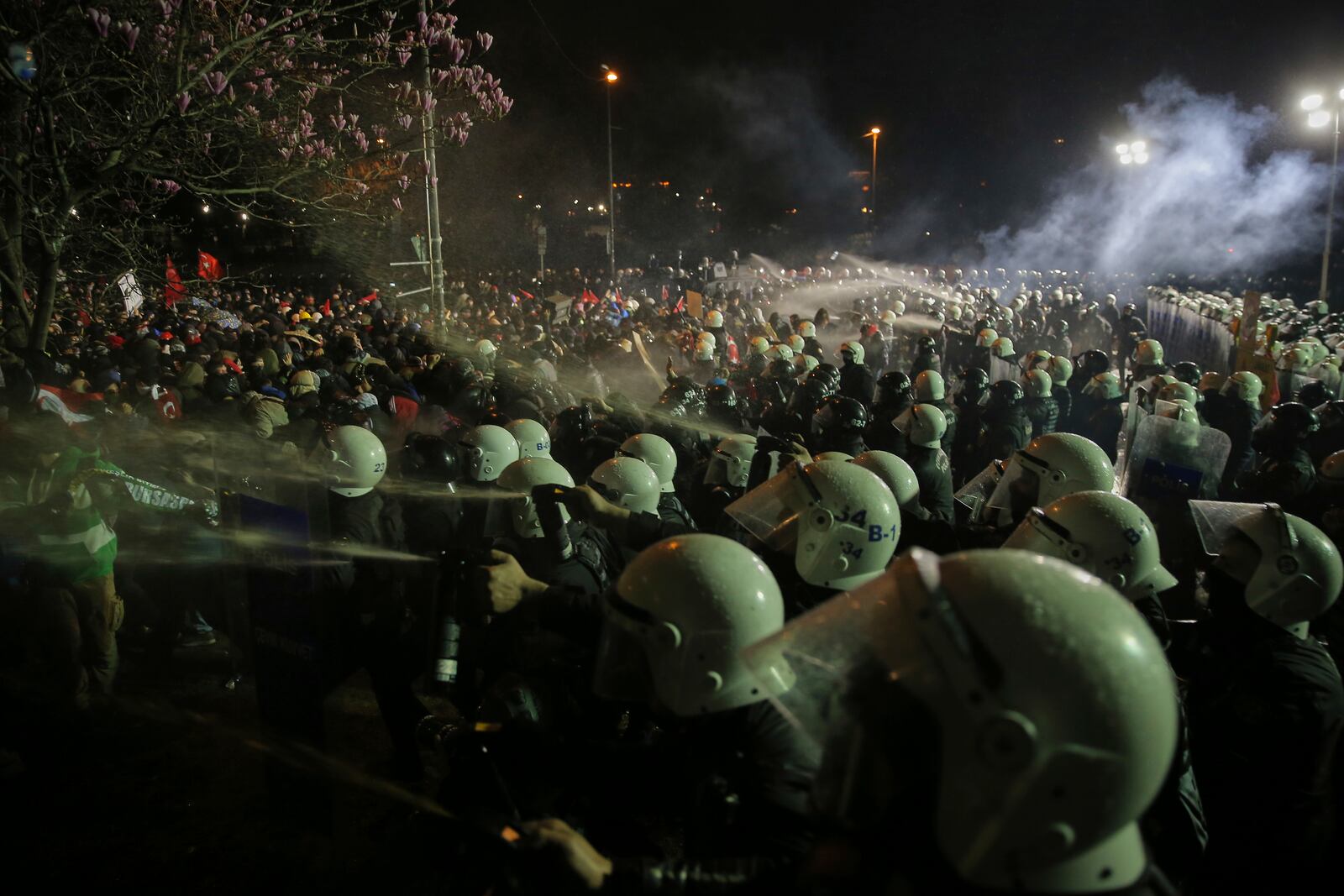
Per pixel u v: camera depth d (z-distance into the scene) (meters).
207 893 4.17
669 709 2.21
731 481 5.71
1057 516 3.30
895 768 1.49
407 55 8.22
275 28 7.18
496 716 2.92
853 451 7.36
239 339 12.82
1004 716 1.37
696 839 2.20
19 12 6.45
